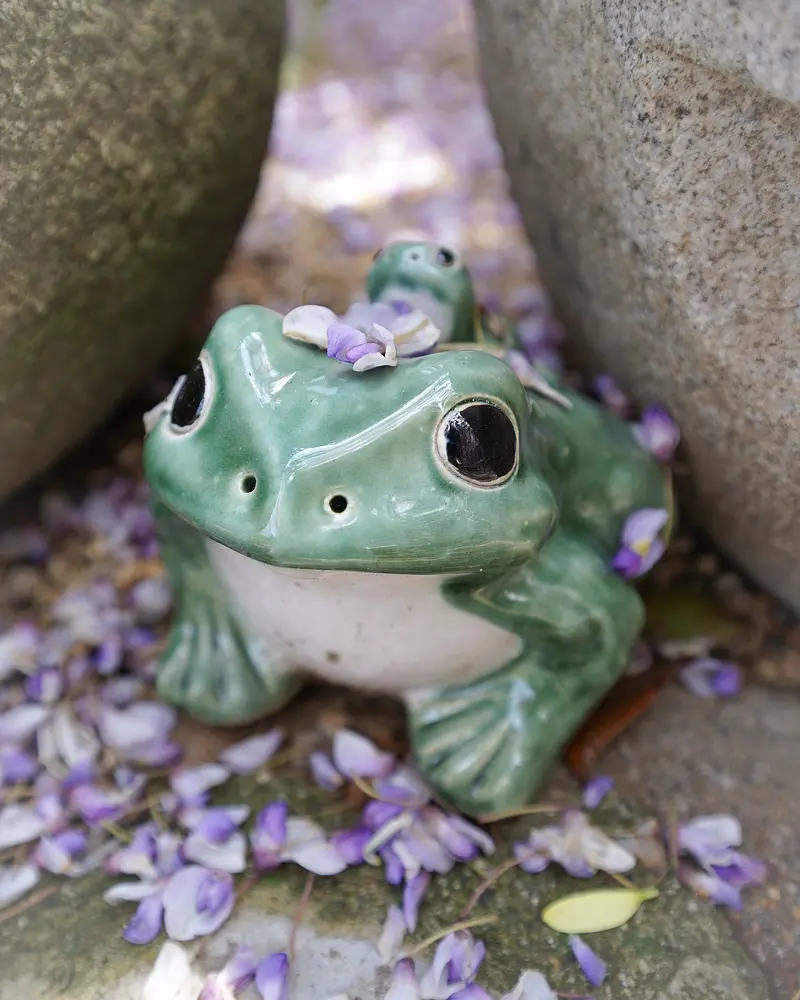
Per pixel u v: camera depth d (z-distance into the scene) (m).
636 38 0.32
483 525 0.31
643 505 0.38
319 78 0.94
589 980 0.33
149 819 0.38
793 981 0.34
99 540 0.47
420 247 0.37
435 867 0.35
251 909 0.35
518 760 0.36
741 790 0.38
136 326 0.44
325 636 0.35
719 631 0.43
